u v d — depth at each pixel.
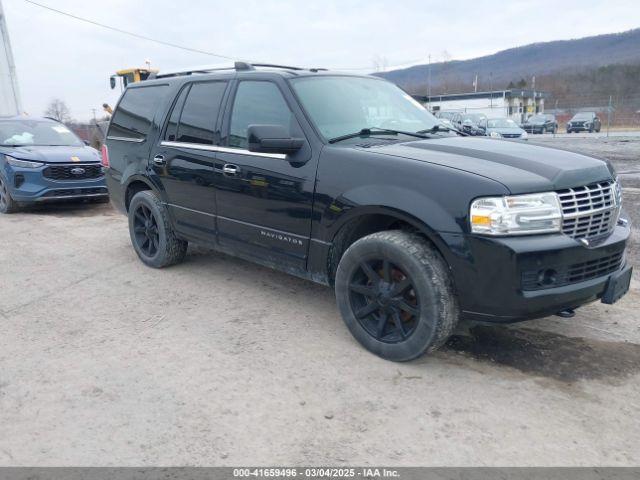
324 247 3.74
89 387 3.22
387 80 5.05
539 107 46.19
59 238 7.12
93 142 16.70
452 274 3.16
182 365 3.48
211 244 4.79
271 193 4.01
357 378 3.30
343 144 3.78
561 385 3.22
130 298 4.72
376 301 3.50
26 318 4.31
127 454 2.62
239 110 4.38
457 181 3.11
